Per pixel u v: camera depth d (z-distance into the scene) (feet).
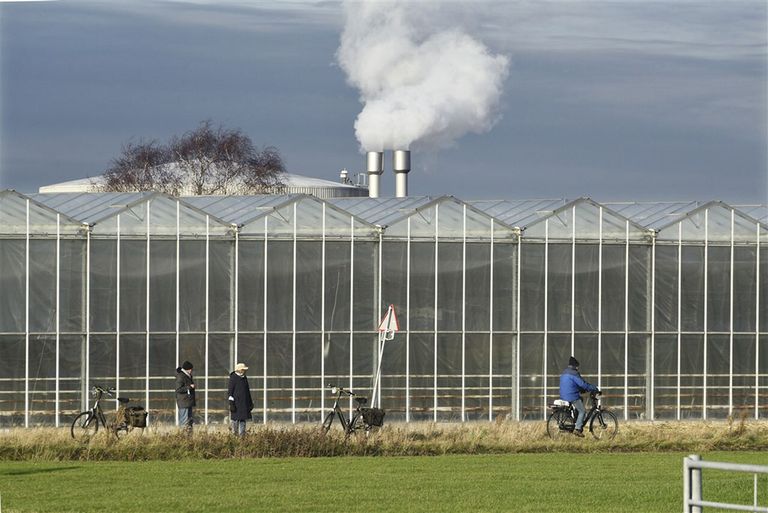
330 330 308.40
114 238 299.99
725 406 325.01
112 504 162.81
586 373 319.06
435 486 182.70
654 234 322.75
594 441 247.09
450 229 314.76
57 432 241.35
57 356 296.10
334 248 309.42
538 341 317.42
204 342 302.86
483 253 315.58
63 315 297.12
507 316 316.40
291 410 305.73
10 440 227.61
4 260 295.69
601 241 321.52
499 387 314.96
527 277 317.83
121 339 299.17
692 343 324.60
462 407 312.91
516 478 193.06
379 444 232.32
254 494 172.76
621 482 189.26
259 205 329.11
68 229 297.74
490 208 338.75
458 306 314.35
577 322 319.27
